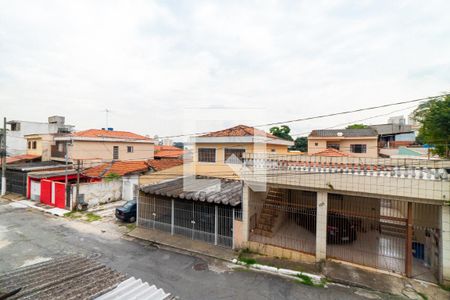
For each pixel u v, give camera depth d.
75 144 20.91
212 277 7.83
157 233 11.64
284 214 11.81
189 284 7.42
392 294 6.67
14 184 20.53
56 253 9.55
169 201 11.83
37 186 18.38
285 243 9.53
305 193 11.68
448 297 6.47
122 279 4.12
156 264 8.71
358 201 10.84
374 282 7.18
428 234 8.07
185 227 11.26
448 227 6.80
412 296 6.56
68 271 4.38
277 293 6.94
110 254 9.52
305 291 7.01
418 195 7.02
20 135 30.31
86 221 13.64
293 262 8.60
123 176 18.77
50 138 25.50
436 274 7.35
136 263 8.79
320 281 7.46
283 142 16.50
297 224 11.56
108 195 17.70
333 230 9.58
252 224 10.23
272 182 9.23
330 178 8.25
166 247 10.20
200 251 9.71
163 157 28.11
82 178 20.36
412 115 12.60
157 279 7.70
